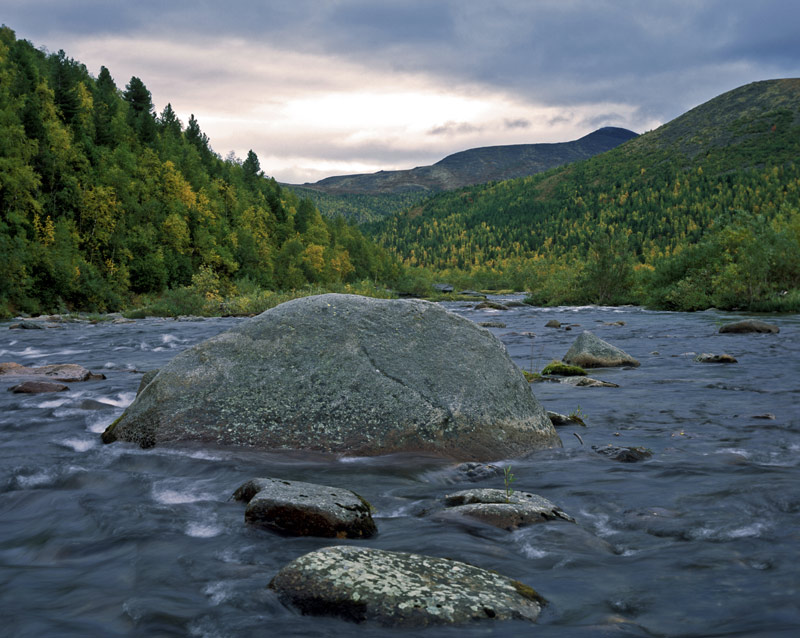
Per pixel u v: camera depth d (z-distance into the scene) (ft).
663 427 24.84
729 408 28.73
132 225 295.28
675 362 46.62
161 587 10.40
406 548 12.12
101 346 69.77
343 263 520.01
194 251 331.57
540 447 20.90
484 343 23.13
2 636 8.78
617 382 36.96
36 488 16.58
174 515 14.28
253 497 14.07
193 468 18.29
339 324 22.94
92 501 15.42
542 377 38.22
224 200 443.32
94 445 21.16
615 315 121.70
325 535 12.77
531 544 12.31
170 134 481.87
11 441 21.88
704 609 9.32
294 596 9.45
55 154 287.69
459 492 15.23
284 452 19.58
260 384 21.33
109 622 9.21
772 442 22.04
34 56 427.74
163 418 20.77
